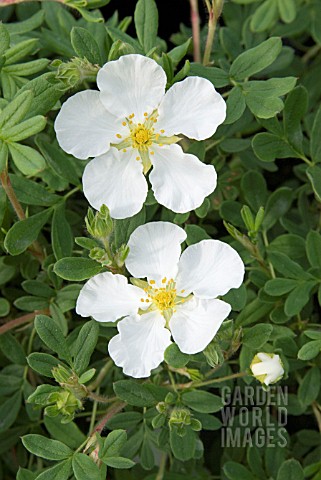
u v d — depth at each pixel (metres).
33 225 0.23
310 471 0.24
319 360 0.24
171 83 0.22
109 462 0.21
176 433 0.22
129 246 0.21
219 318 0.21
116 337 0.21
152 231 0.21
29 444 0.21
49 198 0.24
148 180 0.23
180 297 0.21
